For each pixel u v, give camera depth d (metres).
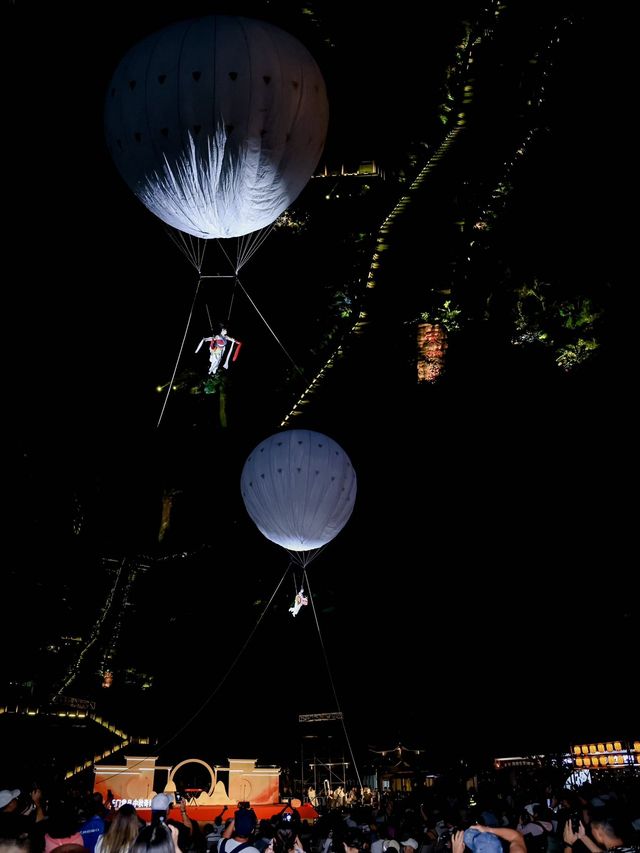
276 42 8.55
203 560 26.45
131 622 26.09
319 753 36.06
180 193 9.10
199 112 8.23
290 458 13.38
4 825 3.90
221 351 15.44
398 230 15.74
